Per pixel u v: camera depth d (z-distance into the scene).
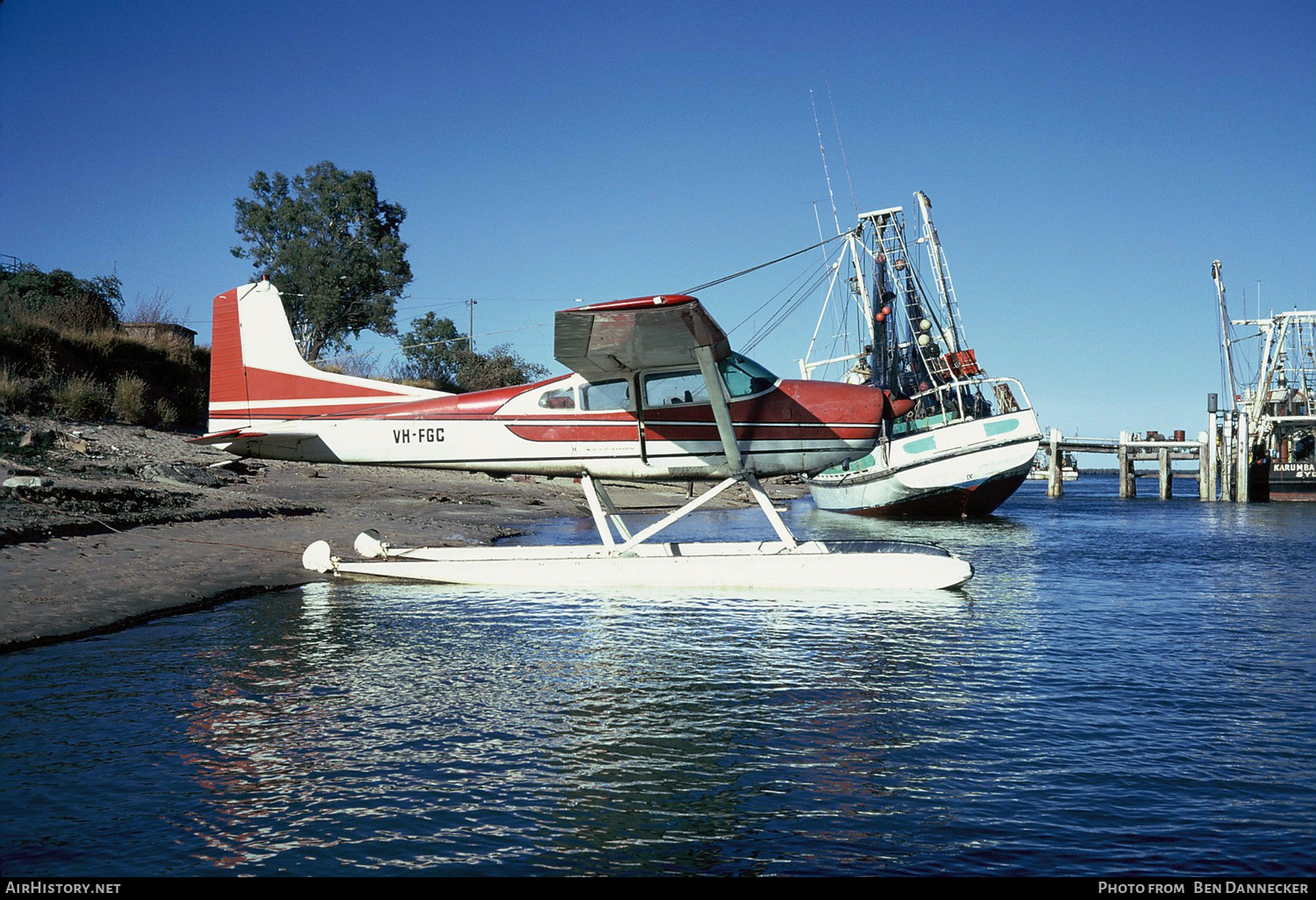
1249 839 3.59
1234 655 6.89
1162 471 44.91
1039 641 7.39
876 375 26.55
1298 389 39.88
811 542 11.40
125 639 7.03
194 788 4.03
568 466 10.60
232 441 10.98
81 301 23.88
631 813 3.82
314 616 8.30
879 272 26.75
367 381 11.05
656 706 5.39
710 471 10.59
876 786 4.13
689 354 9.78
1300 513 31.08
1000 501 25.61
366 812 3.79
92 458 15.06
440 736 4.79
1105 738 4.84
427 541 13.91
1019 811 3.86
